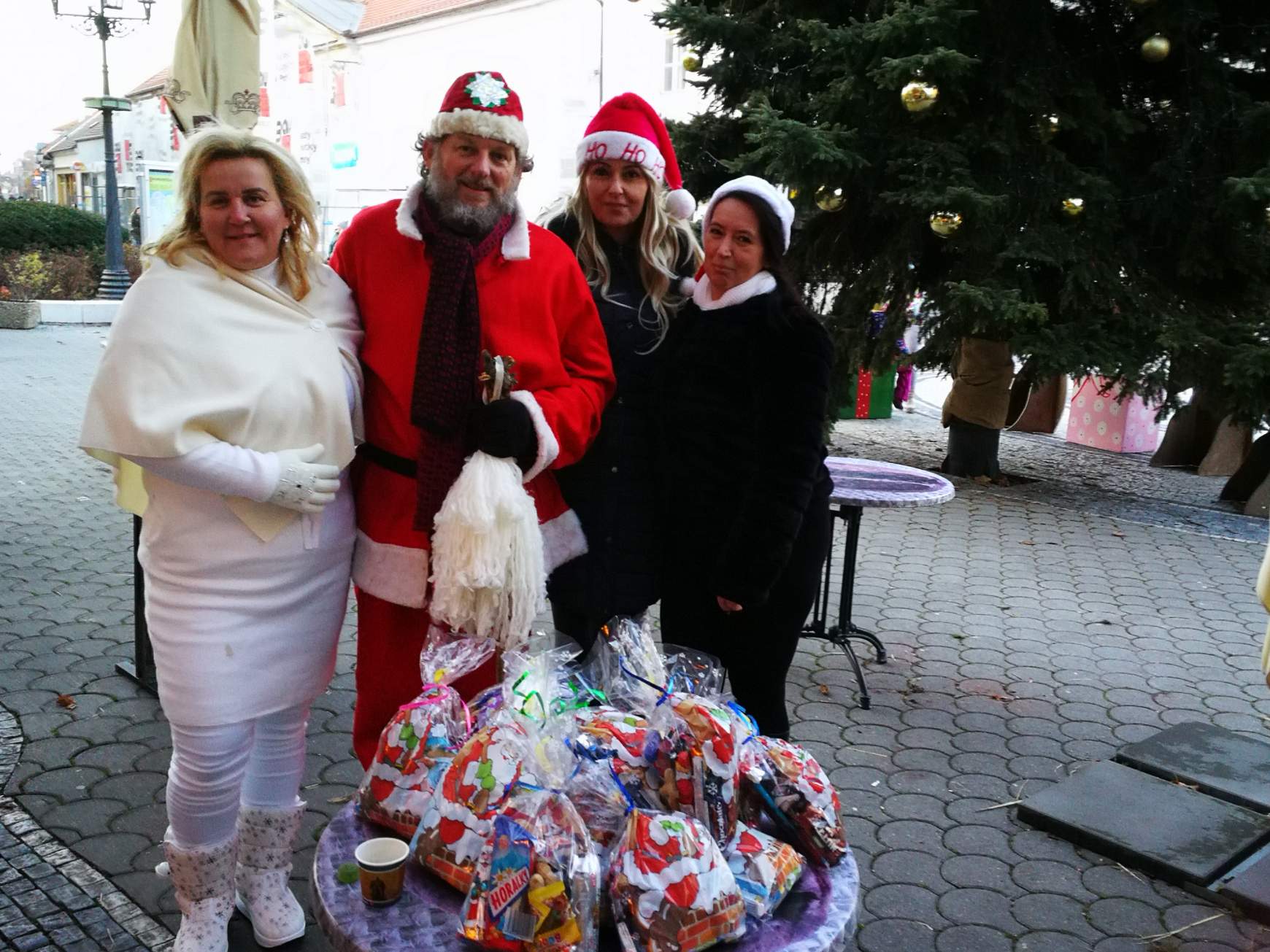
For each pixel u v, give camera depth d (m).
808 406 2.29
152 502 2.04
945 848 3.11
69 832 2.93
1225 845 3.06
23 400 10.17
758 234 2.40
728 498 2.41
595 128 2.63
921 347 8.36
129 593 4.96
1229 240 6.78
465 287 2.22
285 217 2.09
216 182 1.98
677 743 1.64
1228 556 6.55
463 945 1.46
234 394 1.95
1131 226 7.16
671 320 2.68
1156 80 7.30
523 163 2.34
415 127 22.67
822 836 1.68
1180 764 3.58
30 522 6.12
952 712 4.08
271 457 1.98
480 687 2.43
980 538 6.80
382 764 1.79
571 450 2.38
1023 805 3.28
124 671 3.97
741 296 2.39
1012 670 4.54
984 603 5.48
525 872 1.43
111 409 1.88
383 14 23.11
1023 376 7.03
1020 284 6.73
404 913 1.52
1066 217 6.74
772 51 7.28
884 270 7.15
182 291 1.96
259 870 2.39
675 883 1.45
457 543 2.08
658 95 18.19
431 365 2.17
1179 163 6.72
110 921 2.55
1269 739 3.92
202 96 3.78
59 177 46.81
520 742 1.59
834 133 6.50
